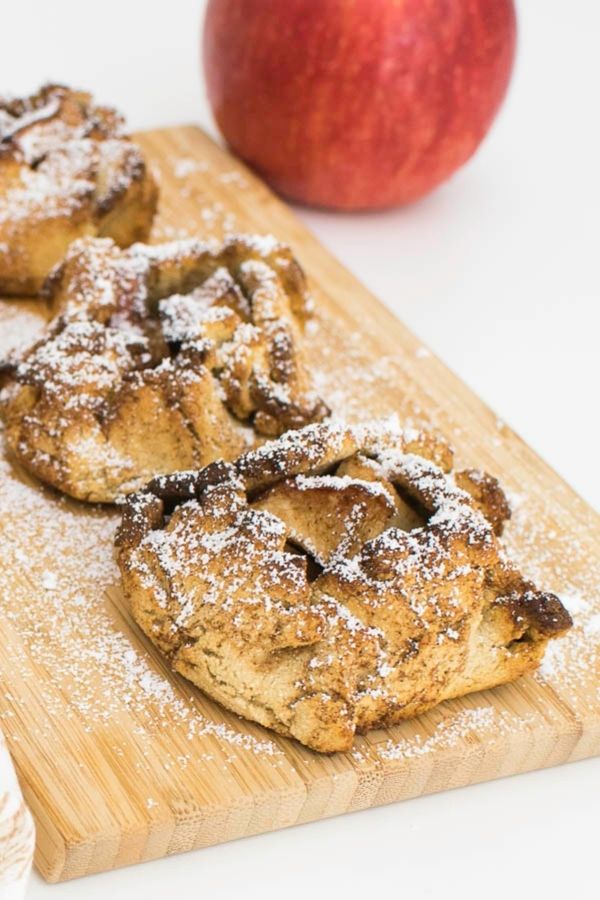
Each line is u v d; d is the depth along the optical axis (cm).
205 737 45
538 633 47
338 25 59
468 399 55
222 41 61
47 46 69
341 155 61
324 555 48
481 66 60
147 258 53
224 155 63
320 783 45
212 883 44
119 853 44
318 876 45
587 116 70
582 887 45
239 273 54
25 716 45
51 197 56
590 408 58
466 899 45
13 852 42
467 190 65
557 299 61
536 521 52
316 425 48
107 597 48
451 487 48
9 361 52
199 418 50
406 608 46
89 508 50
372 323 57
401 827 46
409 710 46
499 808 47
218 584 46
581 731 47
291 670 45
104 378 51
